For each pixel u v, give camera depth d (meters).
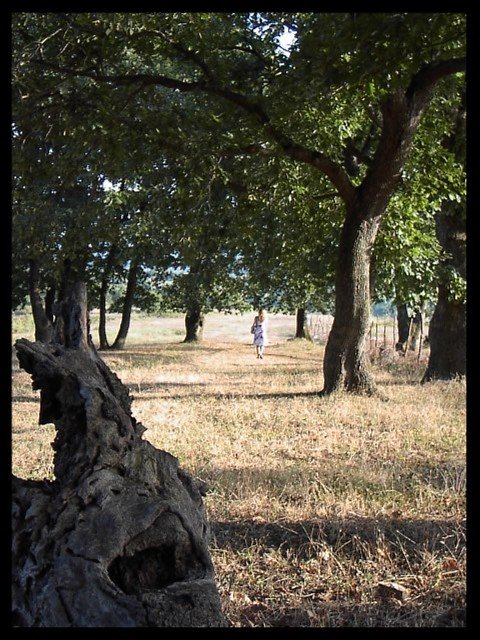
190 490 3.67
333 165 14.13
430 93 13.31
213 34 13.09
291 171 15.41
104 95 12.73
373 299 19.19
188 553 3.26
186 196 13.88
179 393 15.93
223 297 33.78
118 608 2.94
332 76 7.34
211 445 9.77
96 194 22.08
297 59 10.30
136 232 22.36
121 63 14.24
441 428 10.81
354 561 5.41
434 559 5.32
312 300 36.19
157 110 13.56
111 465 3.40
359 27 5.80
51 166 13.92
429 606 4.69
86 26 11.70
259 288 31.14
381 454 9.22
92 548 3.08
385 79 7.05
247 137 14.01
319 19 7.19
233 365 25.23
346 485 7.47
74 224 22.27
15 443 10.16
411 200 15.96
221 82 13.27
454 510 6.58
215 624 3.04
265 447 9.70
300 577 5.18
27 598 3.12
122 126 12.98
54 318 3.84
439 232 17.80
